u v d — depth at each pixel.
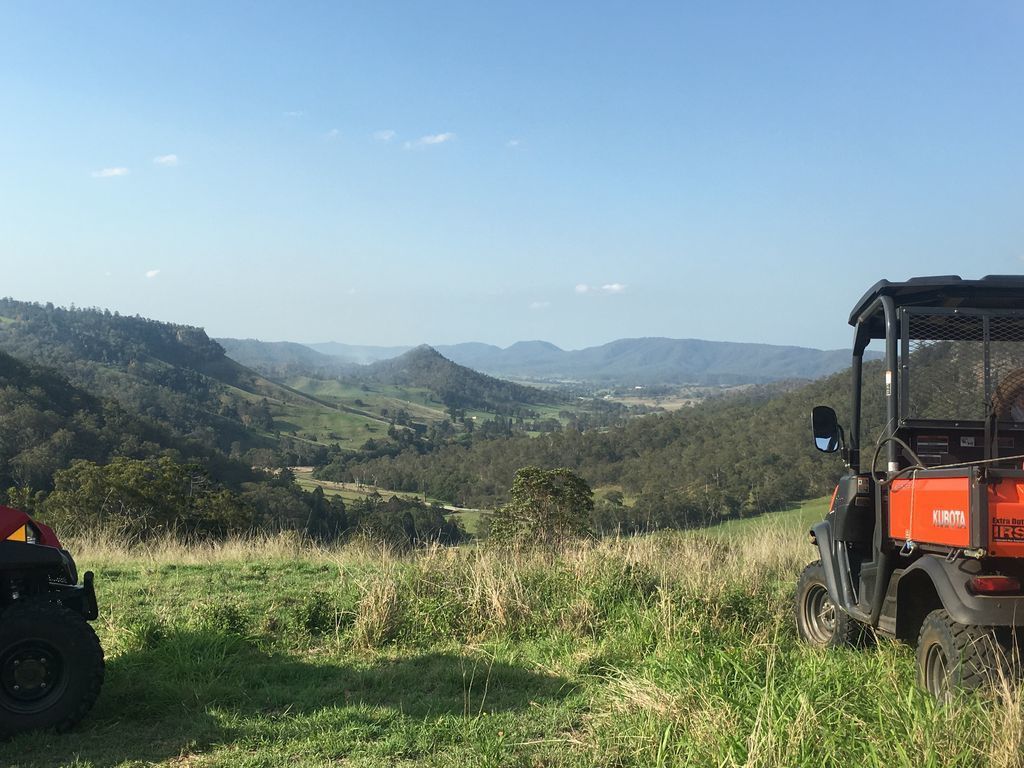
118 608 7.75
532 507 22.81
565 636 6.72
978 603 4.05
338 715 4.89
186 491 37.06
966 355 5.38
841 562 5.79
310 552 12.27
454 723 4.74
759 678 4.63
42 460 68.88
